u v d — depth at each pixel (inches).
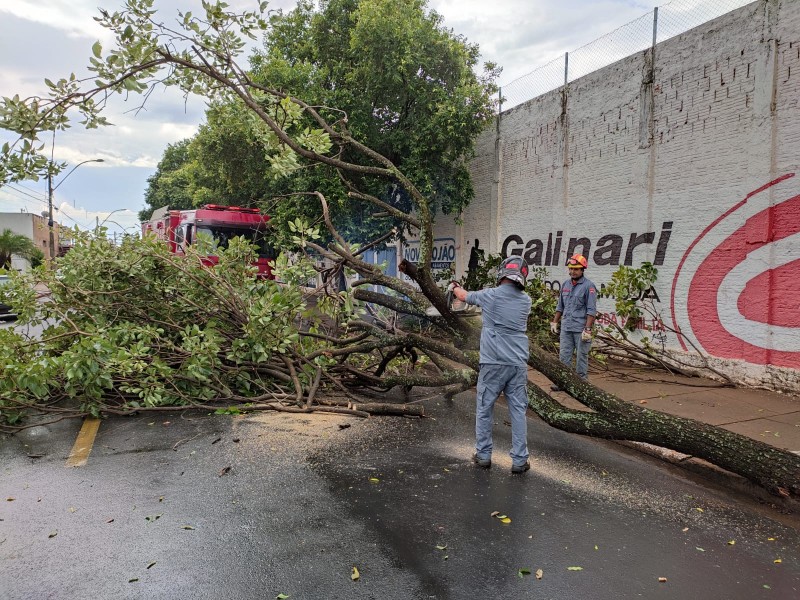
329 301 282.2
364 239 524.7
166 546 135.9
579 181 420.5
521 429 191.8
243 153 636.7
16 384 231.5
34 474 183.0
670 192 347.3
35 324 286.4
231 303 280.4
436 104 473.4
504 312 192.2
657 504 168.1
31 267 286.2
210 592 117.0
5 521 148.7
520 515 157.5
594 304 297.3
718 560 134.9
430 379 274.2
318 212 488.7
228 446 211.2
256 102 255.9
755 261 298.2
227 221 615.8
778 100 284.5
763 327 295.4
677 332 342.6
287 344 261.9
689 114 333.4
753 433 220.5
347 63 508.7
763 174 291.9
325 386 299.1
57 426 237.8
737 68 305.0
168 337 274.4
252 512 155.6
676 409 259.0
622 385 312.7
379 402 285.0
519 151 489.4
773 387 291.3
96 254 273.4
